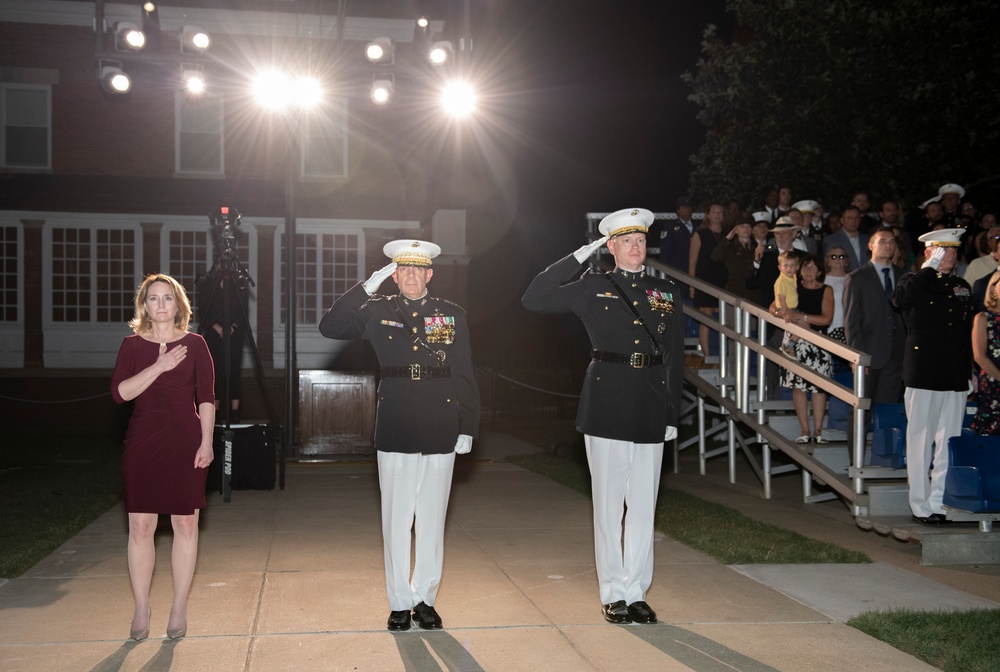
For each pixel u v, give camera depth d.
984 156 17.72
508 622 5.98
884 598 6.58
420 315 5.87
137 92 21.55
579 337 23.16
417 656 5.34
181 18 21.00
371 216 22.00
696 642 5.59
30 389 21.27
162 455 5.48
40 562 7.57
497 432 19.02
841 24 18.48
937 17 17.59
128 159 21.58
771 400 10.98
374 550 8.02
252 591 6.70
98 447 16.38
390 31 21.53
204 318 13.32
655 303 6.00
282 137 21.73
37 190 21.09
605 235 6.18
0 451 15.70
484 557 7.79
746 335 10.89
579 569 7.38
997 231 8.20
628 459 5.98
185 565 5.63
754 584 6.93
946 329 8.05
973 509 7.70
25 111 21.41
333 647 5.48
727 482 11.74
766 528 8.83
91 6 21.14
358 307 5.83
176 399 5.53
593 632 5.77
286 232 14.09
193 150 21.77
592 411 5.94
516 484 11.78
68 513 9.63
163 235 21.55
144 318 5.62
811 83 19.06
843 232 11.64
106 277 21.52
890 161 18.06
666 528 8.89
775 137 20.22
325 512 9.82
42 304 21.38
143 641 5.58
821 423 10.09
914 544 8.32
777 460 13.65
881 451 9.02
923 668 5.20
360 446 13.84
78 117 21.44
